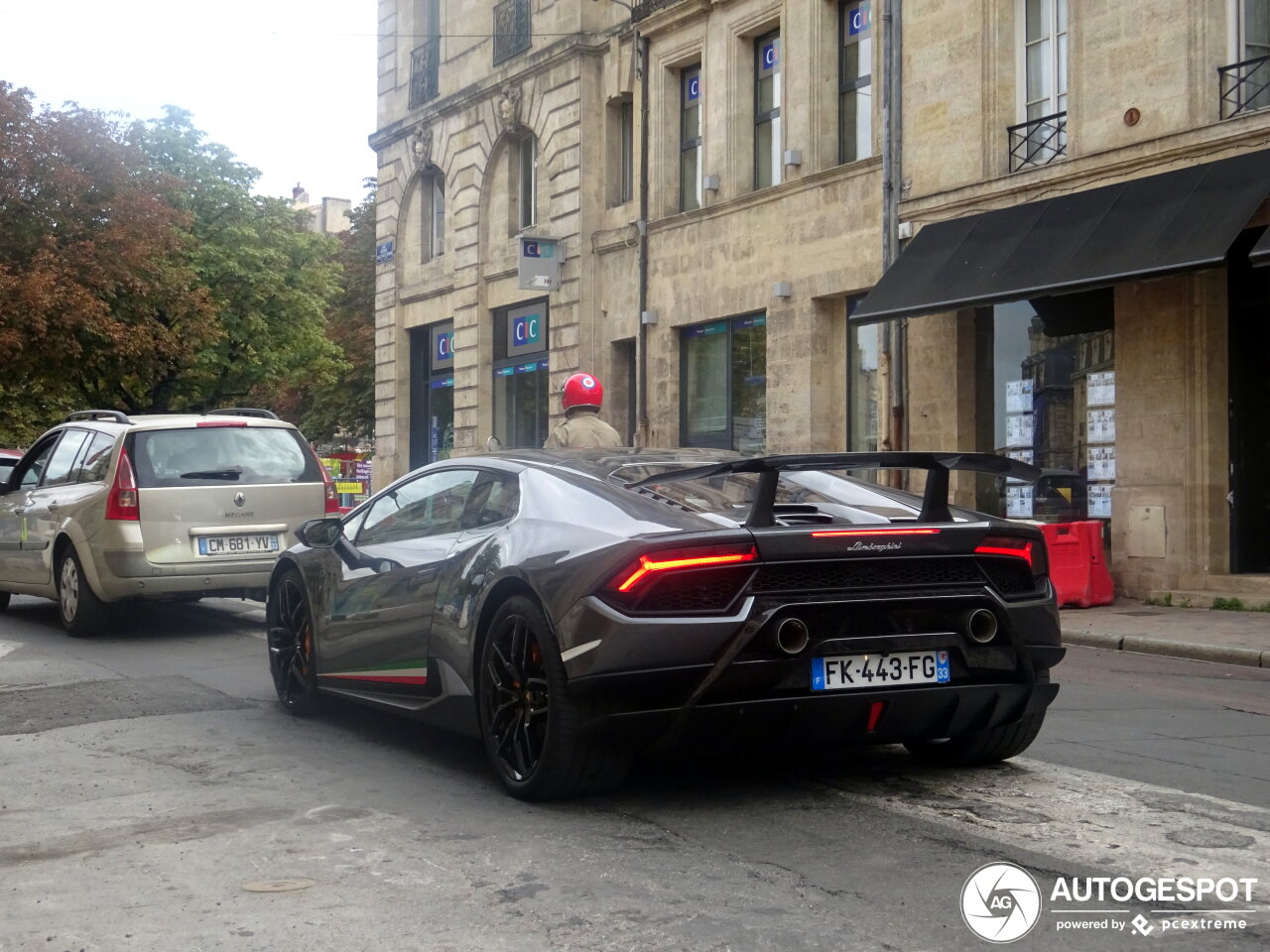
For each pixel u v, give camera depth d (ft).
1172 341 46.65
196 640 36.09
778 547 15.80
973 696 16.66
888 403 57.93
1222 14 45.52
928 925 12.38
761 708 15.66
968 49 54.39
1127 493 48.11
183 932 12.52
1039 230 48.78
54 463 40.68
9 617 42.83
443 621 18.95
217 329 120.16
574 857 14.70
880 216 58.85
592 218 79.41
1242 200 41.70
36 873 14.60
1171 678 30.71
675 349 73.26
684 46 72.49
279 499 37.29
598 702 15.89
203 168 148.25
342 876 14.17
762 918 12.59
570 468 18.75
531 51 84.02
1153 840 15.25
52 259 99.86
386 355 103.71
